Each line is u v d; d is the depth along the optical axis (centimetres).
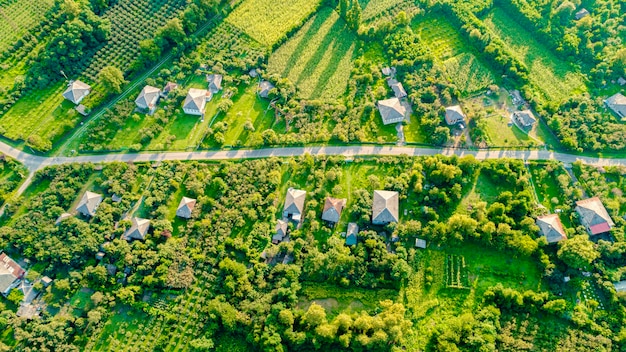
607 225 11744
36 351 10712
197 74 15038
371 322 10562
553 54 15200
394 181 12712
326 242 12056
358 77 14538
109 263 11950
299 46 15562
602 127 13450
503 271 11644
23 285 11631
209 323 11138
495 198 12631
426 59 14725
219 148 13750
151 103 14200
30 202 12775
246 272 11681
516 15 15850
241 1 16400
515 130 13700
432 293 11456
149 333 11169
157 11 15938
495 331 10781
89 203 12562
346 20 15975
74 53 14825
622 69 14325
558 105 13875
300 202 12462
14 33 15350
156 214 12581
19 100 14388
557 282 11306
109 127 14062
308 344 10794
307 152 13462
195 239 12225
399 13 15350
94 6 15712
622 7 15938
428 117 13725
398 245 11838
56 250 11856
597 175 12638
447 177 12400
